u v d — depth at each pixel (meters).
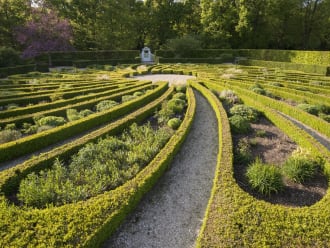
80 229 5.82
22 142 10.33
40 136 10.91
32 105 16.23
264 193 7.90
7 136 11.09
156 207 7.90
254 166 8.48
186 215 7.64
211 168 10.05
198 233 7.01
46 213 6.20
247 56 45.59
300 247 5.71
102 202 6.71
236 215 6.46
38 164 8.52
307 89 21.12
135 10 55.88
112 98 17.22
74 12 47.16
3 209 6.30
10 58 33.91
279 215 6.46
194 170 9.89
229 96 18.00
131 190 7.30
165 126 13.22
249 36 50.31
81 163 8.89
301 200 7.71
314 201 7.67
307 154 9.58
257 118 14.24
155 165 8.88
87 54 43.72
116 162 9.09
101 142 10.17
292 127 12.08
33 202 7.00
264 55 43.53
